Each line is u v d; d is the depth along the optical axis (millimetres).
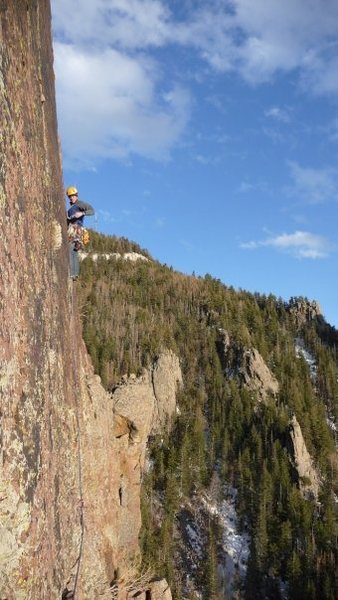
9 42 6219
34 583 6094
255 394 105312
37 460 6387
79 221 11094
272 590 64062
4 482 5383
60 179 9680
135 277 143500
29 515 5957
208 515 75750
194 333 122312
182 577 62938
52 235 8469
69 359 9734
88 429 12305
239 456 85250
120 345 101000
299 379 114312
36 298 6957
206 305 134875
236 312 134250
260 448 86000
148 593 16375
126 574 15172
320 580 63094
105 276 140125
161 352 100562
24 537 5789
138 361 97125
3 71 5918
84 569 10719
